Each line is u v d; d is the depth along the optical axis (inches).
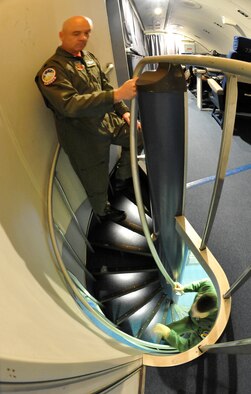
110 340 51.2
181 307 94.3
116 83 93.1
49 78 45.5
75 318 44.4
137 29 200.8
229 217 79.0
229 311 50.9
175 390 46.4
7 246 31.0
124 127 68.2
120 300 87.9
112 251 88.7
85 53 54.8
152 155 44.1
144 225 60.5
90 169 63.3
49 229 51.7
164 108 37.0
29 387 21.6
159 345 66.3
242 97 111.6
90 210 86.8
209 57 25.5
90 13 70.1
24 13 44.5
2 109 39.1
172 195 50.2
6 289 25.8
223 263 66.6
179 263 72.0
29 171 46.8
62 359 29.9
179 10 215.3
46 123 55.5
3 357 19.6
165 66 35.7
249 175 93.7
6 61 40.5
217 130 126.5
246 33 162.2
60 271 52.0
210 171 99.1
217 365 47.7
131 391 43.4
